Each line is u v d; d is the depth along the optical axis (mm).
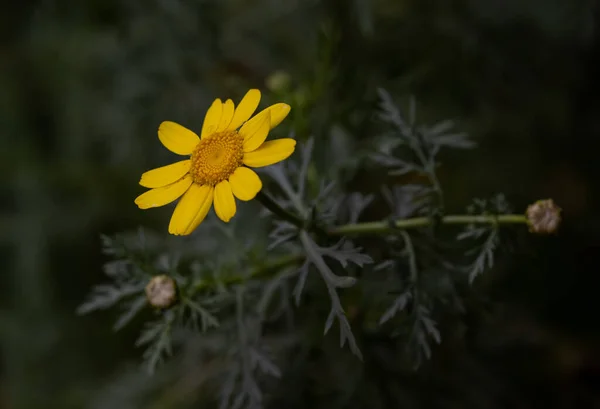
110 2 638
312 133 491
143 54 601
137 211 683
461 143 433
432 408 490
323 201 446
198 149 396
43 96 711
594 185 643
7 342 680
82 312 434
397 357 482
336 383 485
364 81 510
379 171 564
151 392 588
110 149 683
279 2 608
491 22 579
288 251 463
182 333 508
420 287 412
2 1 693
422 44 564
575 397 564
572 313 603
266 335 477
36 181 694
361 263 398
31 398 667
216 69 603
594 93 630
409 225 415
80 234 685
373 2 572
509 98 592
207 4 584
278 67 604
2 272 697
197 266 438
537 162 643
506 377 541
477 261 408
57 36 678
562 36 595
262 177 479
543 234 401
